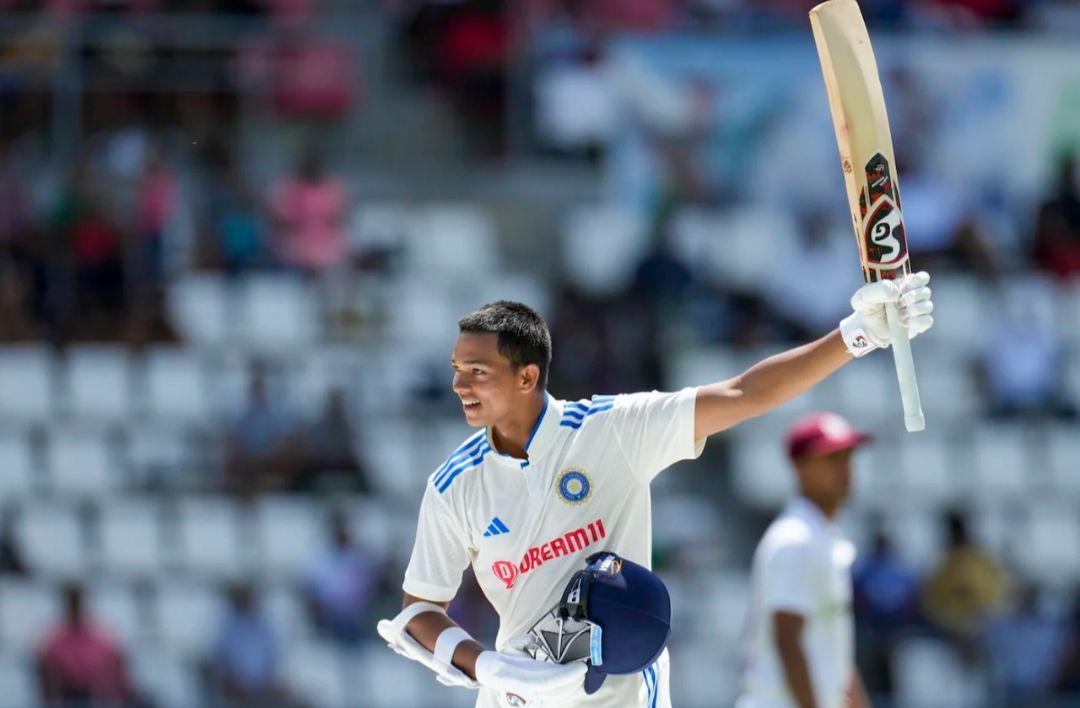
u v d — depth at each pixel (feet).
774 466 148.56
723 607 137.49
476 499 47.65
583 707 47.06
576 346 148.15
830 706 65.67
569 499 46.96
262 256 153.99
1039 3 172.55
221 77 156.76
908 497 149.07
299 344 151.12
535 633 46.50
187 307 151.23
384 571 135.95
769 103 160.56
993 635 136.87
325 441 142.31
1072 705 134.10
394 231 158.30
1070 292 157.17
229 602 134.21
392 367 148.97
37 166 153.79
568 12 165.89
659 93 161.79
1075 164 162.61
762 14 166.71
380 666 132.98
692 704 134.92
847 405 151.02
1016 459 150.30
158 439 144.97
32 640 137.28
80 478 144.25
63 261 151.64
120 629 136.77
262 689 132.05
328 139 161.89
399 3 165.68
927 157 162.91
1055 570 146.92
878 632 135.74
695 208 158.92
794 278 155.02
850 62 45.55
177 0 157.99
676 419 46.19
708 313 152.05
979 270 157.48
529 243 161.48
